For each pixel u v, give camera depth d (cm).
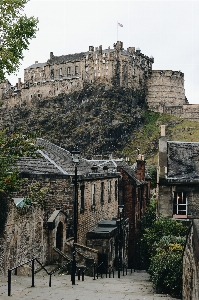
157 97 17362
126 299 1694
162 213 3166
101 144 15225
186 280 1611
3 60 1869
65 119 16200
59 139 15725
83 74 16662
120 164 5159
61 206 2912
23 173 2852
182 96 17838
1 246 2033
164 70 17488
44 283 2055
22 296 1596
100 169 4006
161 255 2178
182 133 15525
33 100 17662
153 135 15738
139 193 4853
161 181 3177
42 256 2547
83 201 3181
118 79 16325
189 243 1520
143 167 5244
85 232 3197
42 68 17688
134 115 16300
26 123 16600
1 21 1873
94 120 15738
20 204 2400
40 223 2531
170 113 16825
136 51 17300
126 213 4575
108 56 16288
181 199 3184
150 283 2541
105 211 3831
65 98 16900
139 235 4562
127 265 4328
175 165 3281
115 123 15625
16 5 1888
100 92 16212
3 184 1850
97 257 2891
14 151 1912
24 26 1933
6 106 18625
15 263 2158
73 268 2162
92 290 1956
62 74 17162
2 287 1773
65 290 1842
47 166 3009
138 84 17100
